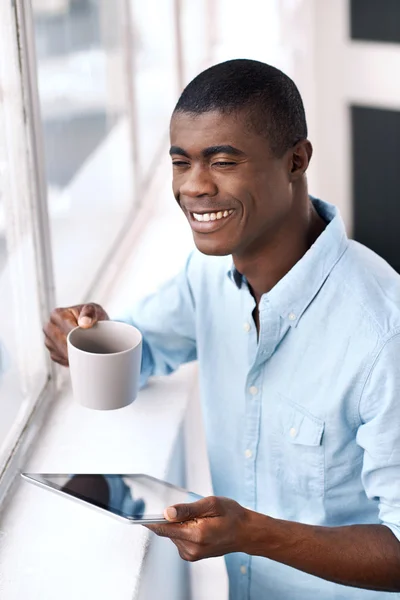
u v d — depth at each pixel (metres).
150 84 2.73
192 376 1.82
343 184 3.96
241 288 1.45
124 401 1.40
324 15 3.66
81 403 1.40
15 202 1.59
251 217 1.27
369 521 1.45
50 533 1.39
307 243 1.39
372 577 1.28
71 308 1.53
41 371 1.72
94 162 2.18
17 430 1.58
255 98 1.21
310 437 1.38
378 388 1.30
